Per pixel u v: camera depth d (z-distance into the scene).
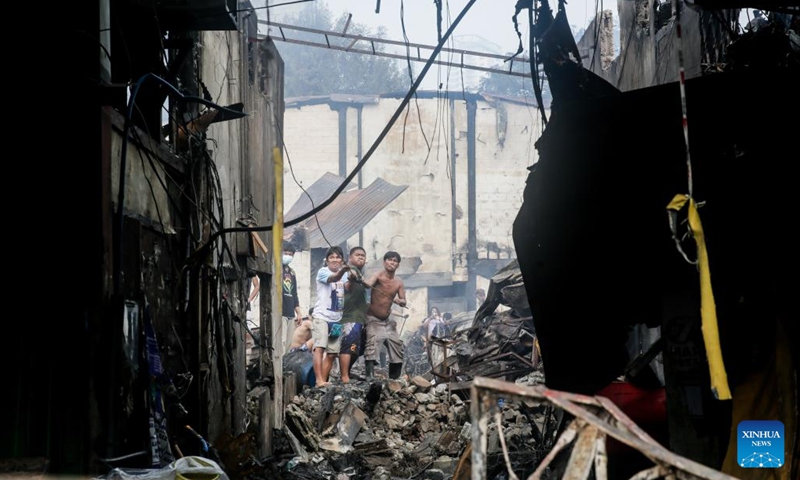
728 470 5.45
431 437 11.09
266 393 10.48
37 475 4.72
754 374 5.67
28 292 5.26
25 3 5.44
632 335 10.16
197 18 7.32
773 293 5.75
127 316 5.73
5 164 5.31
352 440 10.86
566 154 6.61
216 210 8.74
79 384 5.20
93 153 5.40
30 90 5.41
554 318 6.73
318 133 38.81
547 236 6.70
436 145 39.12
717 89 6.16
